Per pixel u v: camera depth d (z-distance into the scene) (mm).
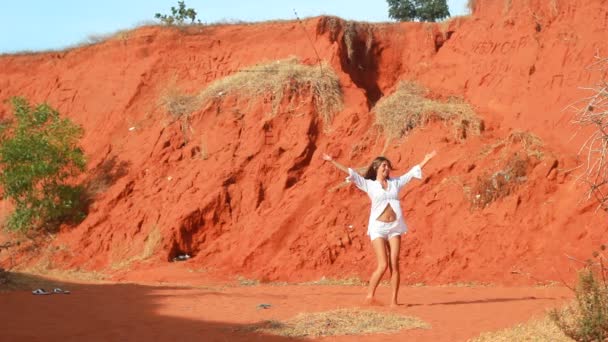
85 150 28578
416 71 26469
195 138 26156
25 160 24938
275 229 21438
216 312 11766
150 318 11141
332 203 21594
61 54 33312
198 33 30312
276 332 9594
